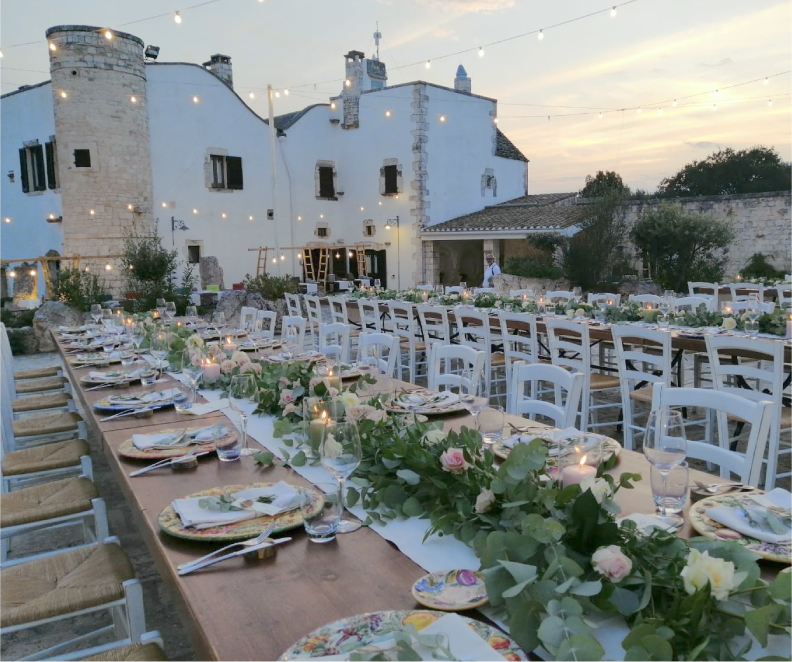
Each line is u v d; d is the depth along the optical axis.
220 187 17.36
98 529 2.87
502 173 21.91
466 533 1.48
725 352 4.36
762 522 1.52
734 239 15.17
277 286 13.49
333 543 1.58
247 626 1.23
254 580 1.41
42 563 2.37
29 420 4.48
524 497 1.40
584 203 17.97
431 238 18.67
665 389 2.61
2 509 2.89
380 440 2.00
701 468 4.48
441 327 7.60
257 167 18.27
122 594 2.15
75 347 5.64
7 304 13.69
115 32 15.00
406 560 1.48
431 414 2.82
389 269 19.67
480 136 20.77
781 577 1.05
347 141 20.23
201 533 1.60
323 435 1.71
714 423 5.07
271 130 16.55
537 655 1.09
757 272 15.19
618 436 5.23
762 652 1.03
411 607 1.27
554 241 16.20
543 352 7.99
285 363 3.37
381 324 8.40
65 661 2.04
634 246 16.55
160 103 16.25
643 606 1.07
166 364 4.34
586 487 1.31
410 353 7.09
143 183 15.77
